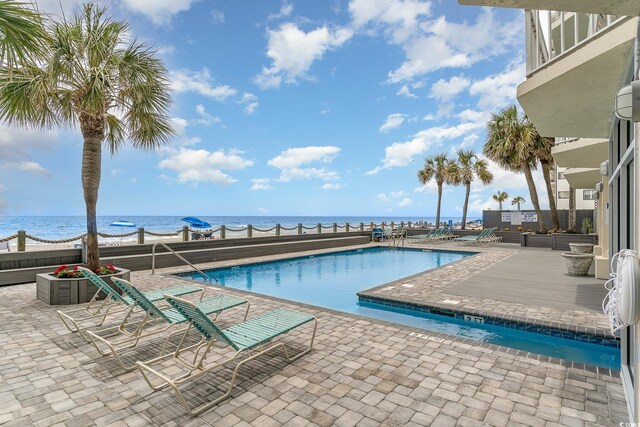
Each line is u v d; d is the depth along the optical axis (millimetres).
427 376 3221
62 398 2850
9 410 2662
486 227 22547
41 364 3514
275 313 4098
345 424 2467
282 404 2742
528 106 4539
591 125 5387
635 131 2055
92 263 6371
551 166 18094
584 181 13797
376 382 3105
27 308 5590
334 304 7129
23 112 5703
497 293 6586
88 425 2469
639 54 2086
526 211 21609
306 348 3924
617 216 4078
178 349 3377
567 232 16531
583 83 3807
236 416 2580
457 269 9469
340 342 4109
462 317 5492
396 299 6273
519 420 2500
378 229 21078
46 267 7867
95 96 5637
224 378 3209
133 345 3992
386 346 3980
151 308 3961
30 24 2965
